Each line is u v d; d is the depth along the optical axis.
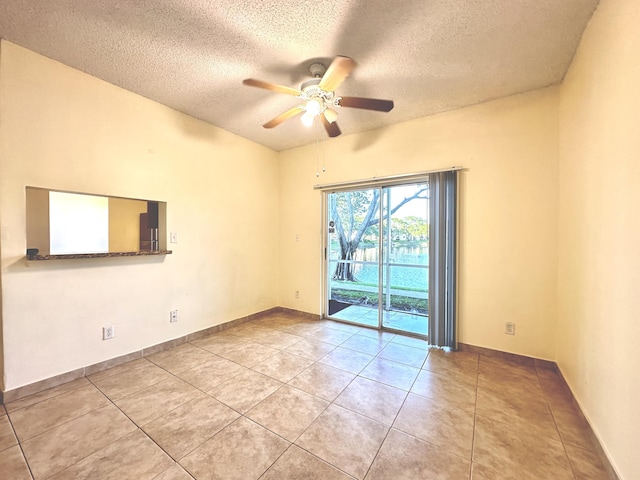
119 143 2.56
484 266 2.82
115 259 2.57
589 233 1.77
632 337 1.24
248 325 3.77
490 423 1.79
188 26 1.80
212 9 1.66
